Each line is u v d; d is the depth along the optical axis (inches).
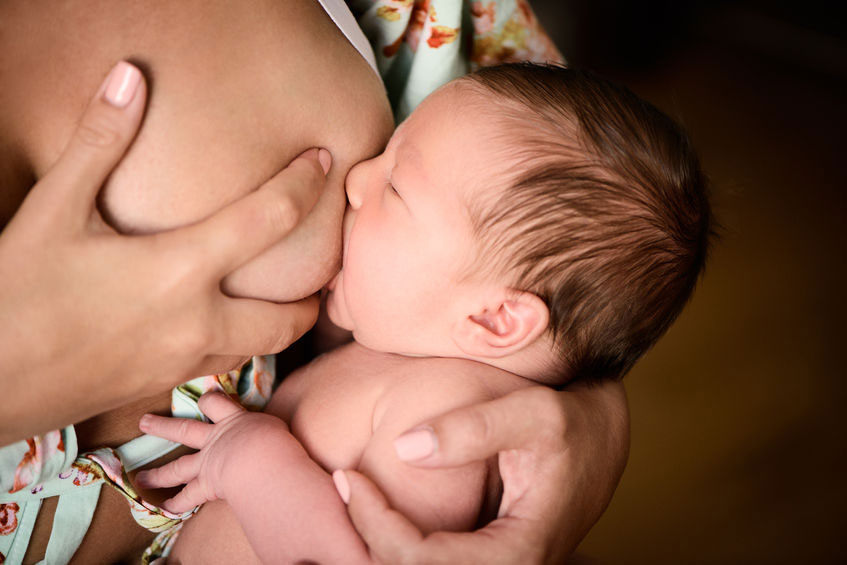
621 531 69.8
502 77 36.7
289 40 32.2
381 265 35.2
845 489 74.9
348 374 37.4
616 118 36.0
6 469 29.0
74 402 26.9
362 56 36.2
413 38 42.4
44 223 25.3
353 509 29.4
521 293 34.7
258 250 28.6
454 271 34.7
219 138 29.5
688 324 89.7
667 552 68.3
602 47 133.8
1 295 24.8
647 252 35.7
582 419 32.8
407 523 28.4
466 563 27.4
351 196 35.2
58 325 25.4
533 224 34.0
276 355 42.9
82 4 28.3
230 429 33.7
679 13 138.8
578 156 34.7
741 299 93.0
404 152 35.4
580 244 34.4
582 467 31.4
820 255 100.4
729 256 98.8
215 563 35.3
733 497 73.4
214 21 30.1
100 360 26.6
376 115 36.2
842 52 139.2
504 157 34.3
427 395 33.7
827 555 69.1
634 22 133.7
